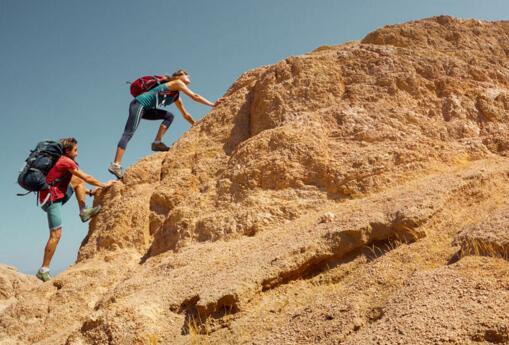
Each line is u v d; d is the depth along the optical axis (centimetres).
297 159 630
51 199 719
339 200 575
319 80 746
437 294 316
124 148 791
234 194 632
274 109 740
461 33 811
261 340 351
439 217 430
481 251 358
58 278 665
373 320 332
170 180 739
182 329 415
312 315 355
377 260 405
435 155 599
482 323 278
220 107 841
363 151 619
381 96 700
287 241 481
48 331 588
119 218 727
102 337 406
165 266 541
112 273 652
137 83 792
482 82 717
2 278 1120
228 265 484
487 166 540
